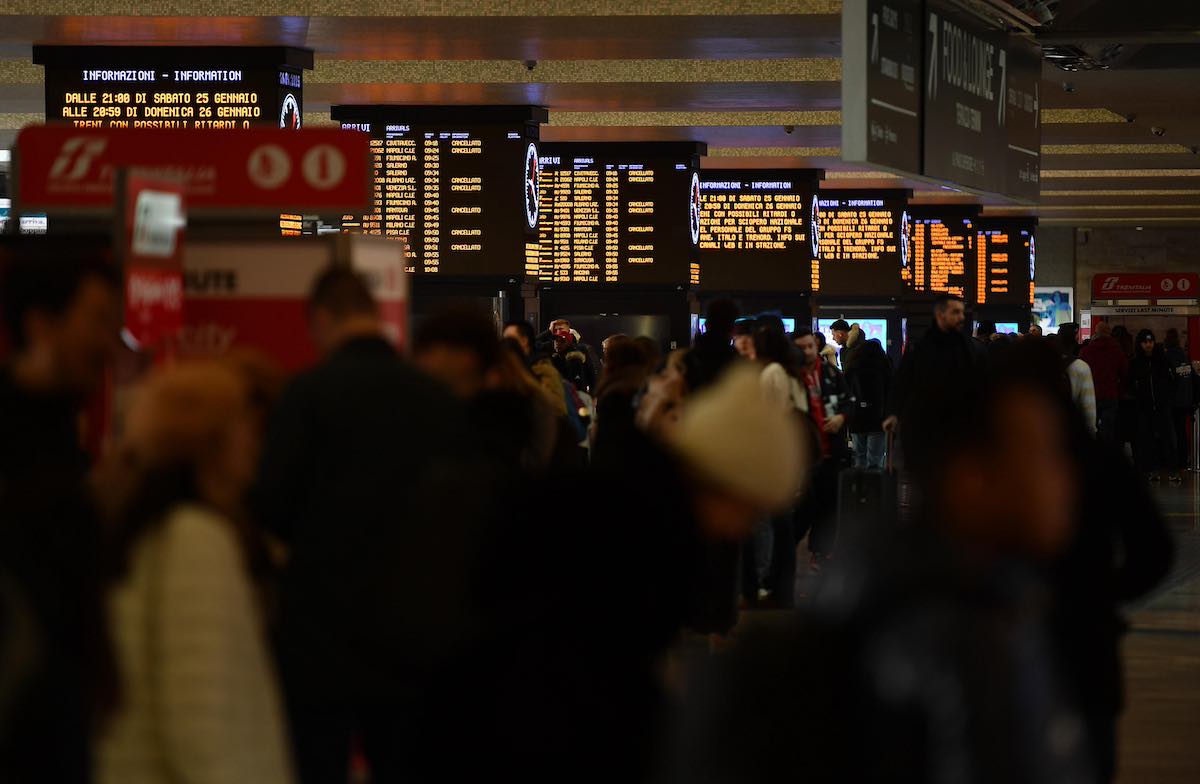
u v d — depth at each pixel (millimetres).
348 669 8773
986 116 23469
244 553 6781
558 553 5629
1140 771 13922
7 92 41875
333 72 40844
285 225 32000
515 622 5598
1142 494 8523
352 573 8859
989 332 43312
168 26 32375
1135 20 25500
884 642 3680
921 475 4191
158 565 6043
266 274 12469
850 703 3699
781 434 5602
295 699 8867
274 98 34281
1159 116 46719
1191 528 33656
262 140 13602
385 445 8992
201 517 6152
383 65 40906
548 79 40938
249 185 13586
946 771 3570
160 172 13422
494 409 10844
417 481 8945
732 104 44719
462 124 43906
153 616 6012
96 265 6121
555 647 5566
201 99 34312
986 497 4105
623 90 41906
